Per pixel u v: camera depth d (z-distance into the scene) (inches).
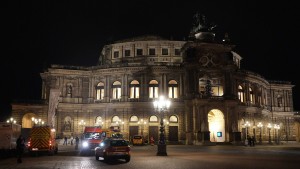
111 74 3302.2
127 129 3152.1
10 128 1561.3
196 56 3137.3
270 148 2390.5
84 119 3297.2
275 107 4062.5
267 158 1391.5
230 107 3041.3
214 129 3238.2
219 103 3048.7
